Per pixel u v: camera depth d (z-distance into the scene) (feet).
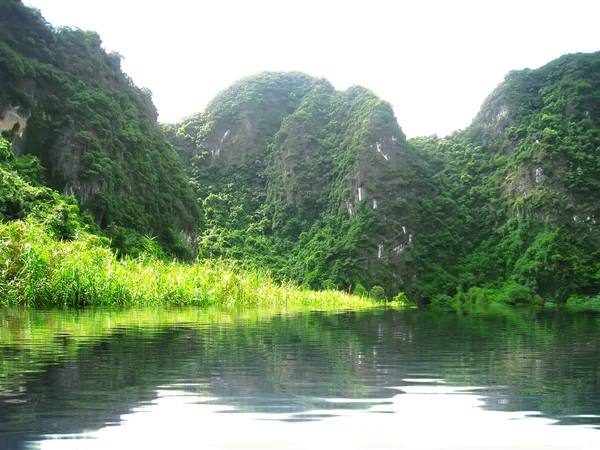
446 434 5.47
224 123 432.25
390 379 8.98
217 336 17.13
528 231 306.35
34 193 126.21
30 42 189.88
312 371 9.78
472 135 395.96
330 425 5.82
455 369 10.23
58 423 5.78
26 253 42.37
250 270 80.84
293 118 403.95
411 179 346.13
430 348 14.56
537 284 277.85
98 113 200.64
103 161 189.26
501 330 24.95
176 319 27.30
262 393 7.60
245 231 364.17
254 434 5.43
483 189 351.05
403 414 6.37
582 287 272.10
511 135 361.92
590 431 5.63
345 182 349.82
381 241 316.19
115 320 25.45
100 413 6.26
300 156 389.60
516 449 5.00
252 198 395.96
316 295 91.66
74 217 140.97
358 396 7.45
